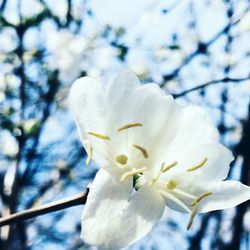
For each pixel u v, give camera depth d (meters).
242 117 0.45
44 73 0.51
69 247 0.62
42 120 0.51
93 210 0.12
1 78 0.49
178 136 0.13
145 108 0.13
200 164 0.13
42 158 0.54
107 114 0.13
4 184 0.40
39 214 0.12
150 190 0.13
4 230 0.32
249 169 0.37
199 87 0.45
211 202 0.13
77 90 0.13
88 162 0.12
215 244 0.39
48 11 0.49
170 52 0.52
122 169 0.13
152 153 0.13
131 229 0.13
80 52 0.50
